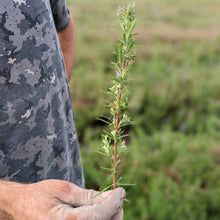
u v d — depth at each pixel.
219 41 8.74
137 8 13.05
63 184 0.88
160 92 5.22
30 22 1.04
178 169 3.46
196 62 6.95
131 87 0.90
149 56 7.26
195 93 5.42
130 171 3.10
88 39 8.28
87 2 13.96
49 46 1.13
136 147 3.51
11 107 1.02
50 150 1.19
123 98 0.90
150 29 9.57
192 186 3.20
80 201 0.86
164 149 3.73
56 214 0.80
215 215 3.01
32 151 1.12
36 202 0.83
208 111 5.16
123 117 0.91
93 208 0.82
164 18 11.90
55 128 1.21
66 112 1.32
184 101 5.45
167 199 2.95
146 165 3.51
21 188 0.87
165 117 5.03
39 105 1.11
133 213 2.83
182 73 6.22
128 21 0.86
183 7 14.28
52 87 1.16
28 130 1.08
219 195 3.08
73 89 5.16
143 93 5.06
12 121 1.03
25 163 1.11
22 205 0.83
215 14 13.05
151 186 3.11
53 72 1.16
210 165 3.53
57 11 1.46
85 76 5.45
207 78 6.15
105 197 0.87
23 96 1.04
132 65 0.89
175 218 2.85
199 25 10.95
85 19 10.80
